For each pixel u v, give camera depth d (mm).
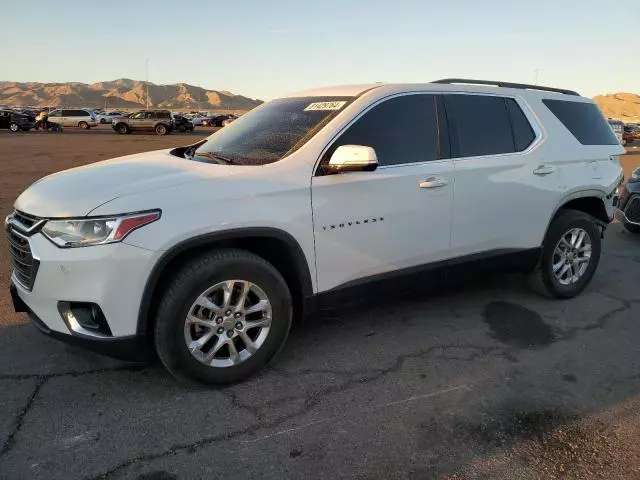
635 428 2846
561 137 4562
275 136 3609
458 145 3951
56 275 2781
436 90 3949
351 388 3205
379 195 3512
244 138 3791
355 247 3482
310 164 3301
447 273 4012
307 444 2666
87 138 31328
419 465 2523
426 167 3738
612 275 5586
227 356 3225
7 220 3234
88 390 3125
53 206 2867
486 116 4172
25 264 2980
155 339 2947
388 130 3650
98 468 2469
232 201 3010
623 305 4676
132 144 26328
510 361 3586
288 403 3033
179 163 3457
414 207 3674
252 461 2535
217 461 2533
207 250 3072
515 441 2715
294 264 3299
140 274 2795
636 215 7031
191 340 3035
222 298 3098
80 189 2973
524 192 4258
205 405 2998
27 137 30656
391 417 2906
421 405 3033
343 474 2457
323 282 3428
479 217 4043
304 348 3727
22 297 3064
